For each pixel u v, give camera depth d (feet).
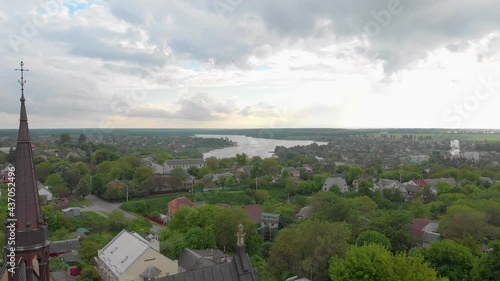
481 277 188.44
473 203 359.25
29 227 72.18
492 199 377.91
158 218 424.87
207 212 311.47
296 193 551.59
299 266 227.20
